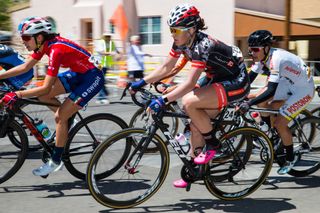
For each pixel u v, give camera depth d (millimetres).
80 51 4051
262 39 4145
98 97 9938
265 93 4035
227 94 3545
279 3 19359
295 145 4543
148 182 4055
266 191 4164
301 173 4582
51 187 4246
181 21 3348
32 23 3865
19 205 3771
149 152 3861
